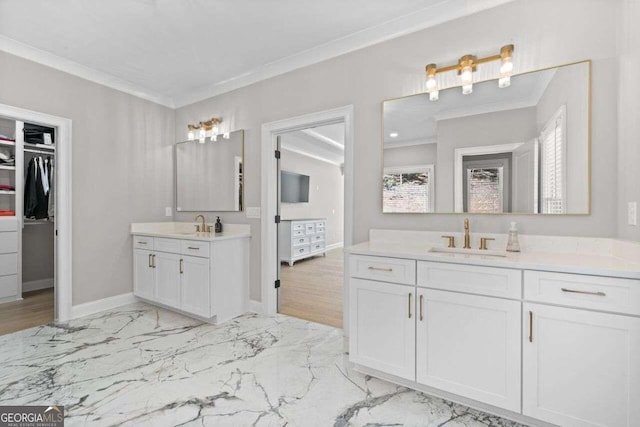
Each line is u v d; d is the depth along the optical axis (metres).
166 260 2.99
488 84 1.96
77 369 1.95
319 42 2.51
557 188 1.76
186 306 2.82
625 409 1.24
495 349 1.48
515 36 1.88
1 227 3.34
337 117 2.56
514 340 1.44
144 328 2.63
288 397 1.67
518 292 1.43
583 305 1.30
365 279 1.84
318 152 7.07
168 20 2.21
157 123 3.54
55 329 2.59
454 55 2.08
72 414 1.52
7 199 3.57
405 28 2.23
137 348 2.25
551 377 1.37
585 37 1.69
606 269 1.26
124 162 3.23
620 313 1.24
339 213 8.45
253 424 1.46
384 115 2.31
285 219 5.99
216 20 2.21
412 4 2.06
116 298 3.18
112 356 2.12
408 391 1.73
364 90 2.42
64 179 2.77
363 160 2.43
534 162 1.83
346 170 2.50
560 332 1.35
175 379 1.84
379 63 2.36
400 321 1.73
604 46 1.64
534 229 1.84
